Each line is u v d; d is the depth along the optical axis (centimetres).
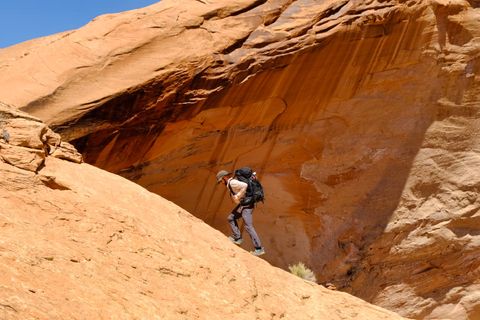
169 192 1341
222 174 877
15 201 600
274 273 761
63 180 678
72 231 603
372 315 781
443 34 1473
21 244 535
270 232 1453
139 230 661
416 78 1477
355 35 1359
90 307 507
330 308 752
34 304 465
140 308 548
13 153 663
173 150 1296
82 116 1136
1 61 1252
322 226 1478
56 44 1227
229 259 719
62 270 535
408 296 1471
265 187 1445
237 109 1310
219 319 608
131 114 1186
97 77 1173
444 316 1474
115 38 1226
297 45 1304
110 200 693
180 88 1215
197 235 732
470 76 1505
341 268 1465
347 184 1484
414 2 1415
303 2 1359
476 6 1500
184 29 1260
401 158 1495
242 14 1316
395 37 1414
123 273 585
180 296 605
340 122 1453
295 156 1441
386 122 1484
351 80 1416
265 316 666
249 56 1270
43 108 1127
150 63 1202
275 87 1328
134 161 1253
